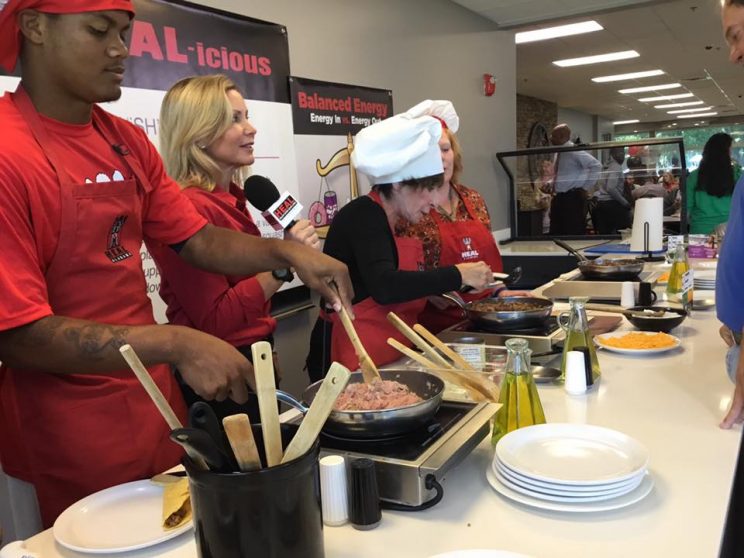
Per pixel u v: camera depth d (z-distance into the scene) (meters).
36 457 1.23
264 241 1.38
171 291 1.71
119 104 2.31
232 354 0.98
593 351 1.48
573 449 1.02
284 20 3.21
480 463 1.08
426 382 1.14
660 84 11.11
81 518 0.94
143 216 1.43
